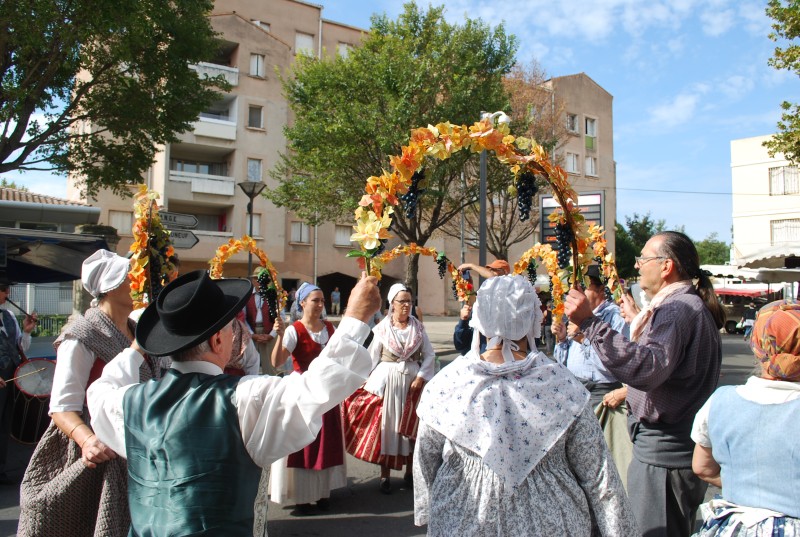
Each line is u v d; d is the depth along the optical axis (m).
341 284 33.81
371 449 5.20
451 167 15.38
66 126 12.65
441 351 16.98
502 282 2.35
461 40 15.94
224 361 2.17
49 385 5.55
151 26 11.91
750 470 2.01
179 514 1.75
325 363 1.88
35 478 2.70
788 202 30.58
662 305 2.81
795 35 11.28
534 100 21.73
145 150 14.20
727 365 14.70
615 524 2.09
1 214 14.87
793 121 12.34
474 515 2.09
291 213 30.41
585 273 2.88
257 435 1.84
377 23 16.33
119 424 2.06
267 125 29.59
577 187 34.66
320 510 4.95
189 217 8.07
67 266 9.27
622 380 2.65
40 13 10.12
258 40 29.44
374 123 15.13
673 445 2.75
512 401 2.17
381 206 2.36
